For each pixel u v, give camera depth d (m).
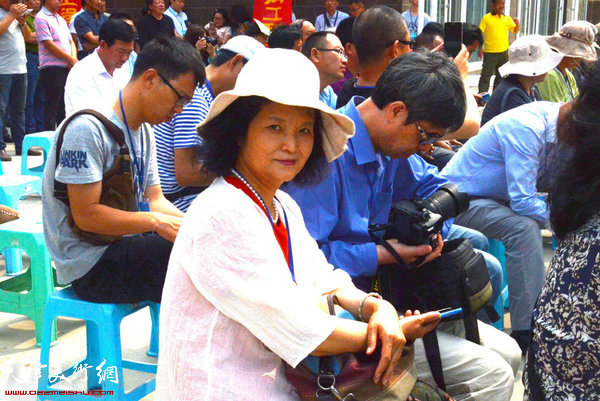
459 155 3.89
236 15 11.40
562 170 1.64
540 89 5.62
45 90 8.22
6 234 3.58
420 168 2.72
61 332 3.85
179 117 3.47
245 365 1.59
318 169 1.84
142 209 3.03
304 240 1.87
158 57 2.78
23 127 8.14
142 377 3.38
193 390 1.57
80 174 2.67
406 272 2.39
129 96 2.82
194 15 11.94
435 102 2.17
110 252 2.80
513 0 14.52
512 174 3.59
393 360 1.64
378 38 3.74
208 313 1.58
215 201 1.58
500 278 3.42
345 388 1.62
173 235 2.78
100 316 2.83
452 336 2.36
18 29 7.71
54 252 2.85
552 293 1.66
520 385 3.44
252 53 3.85
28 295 3.61
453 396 2.31
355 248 2.31
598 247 1.57
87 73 5.16
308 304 1.58
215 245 1.54
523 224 3.58
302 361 1.64
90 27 8.80
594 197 1.59
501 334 2.59
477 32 7.07
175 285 1.61
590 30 5.55
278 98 1.57
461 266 2.33
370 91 3.84
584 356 1.60
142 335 3.83
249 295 1.53
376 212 2.51
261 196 1.70
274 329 1.54
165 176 3.59
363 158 2.32
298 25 6.02
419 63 2.22
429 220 2.33
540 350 1.68
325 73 4.67
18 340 3.72
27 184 4.82
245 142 1.66
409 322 1.73
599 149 1.57
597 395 1.61
